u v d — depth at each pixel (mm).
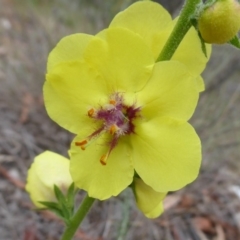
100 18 304
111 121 78
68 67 76
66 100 78
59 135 211
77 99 78
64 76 77
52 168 105
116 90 79
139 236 172
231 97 222
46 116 217
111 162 80
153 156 78
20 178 188
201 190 195
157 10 82
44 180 103
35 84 235
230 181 203
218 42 78
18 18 308
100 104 79
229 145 212
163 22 83
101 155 80
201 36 78
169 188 77
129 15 82
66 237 100
